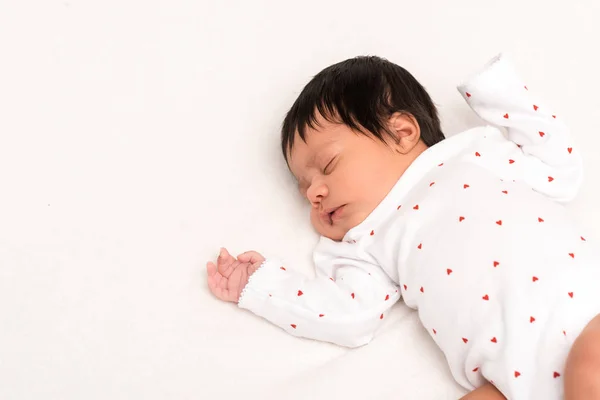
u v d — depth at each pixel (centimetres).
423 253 126
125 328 127
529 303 114
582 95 161
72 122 149
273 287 131
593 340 103
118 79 157
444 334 122
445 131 156
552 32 170
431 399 123
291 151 144
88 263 133
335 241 141
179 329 128
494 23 172
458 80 164
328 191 137
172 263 136
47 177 142
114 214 140
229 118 155
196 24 166
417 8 174
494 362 115
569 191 140
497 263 119
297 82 162
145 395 120
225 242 141
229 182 148
